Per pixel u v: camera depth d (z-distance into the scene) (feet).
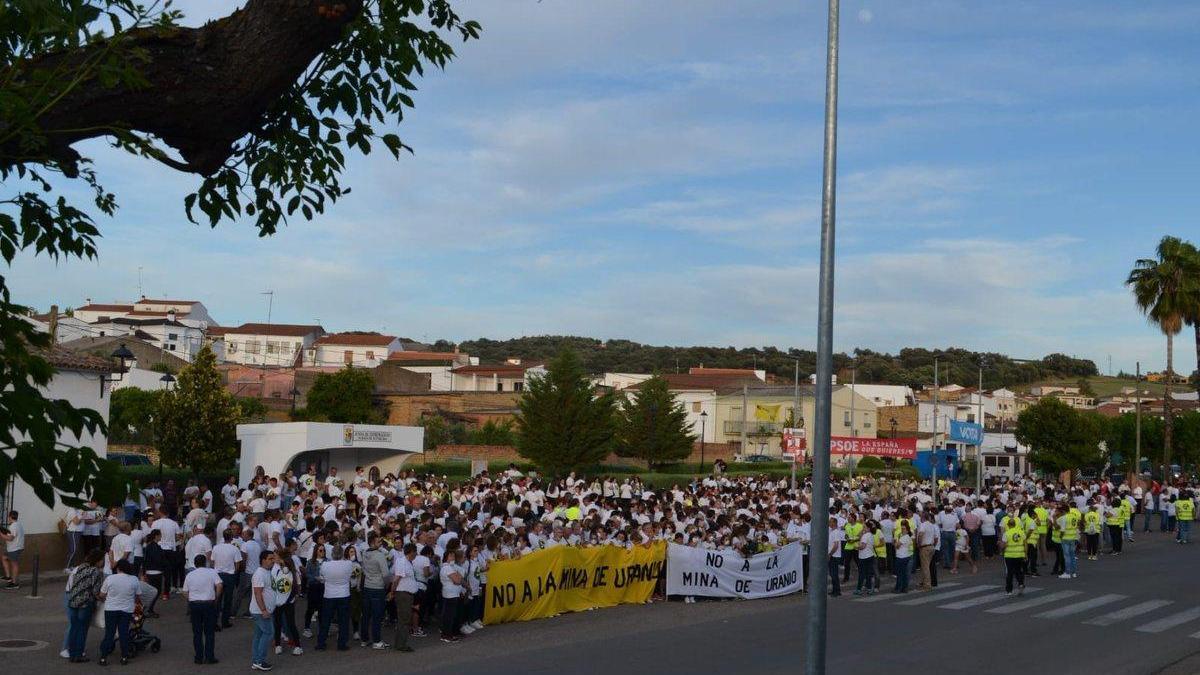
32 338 14.07
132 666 47.78
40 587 70.28
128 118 15.76
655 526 78.43
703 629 61.46
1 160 15.57
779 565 78.48
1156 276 193.06
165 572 66.54
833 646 56.70
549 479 154.71
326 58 19.81
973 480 221.46
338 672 47.44
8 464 12.29
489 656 52.01
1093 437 213.25
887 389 369.50
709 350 606.96
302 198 20.21
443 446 212.02
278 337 365.40
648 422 215.31
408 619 53.57
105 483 12.89
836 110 28.84
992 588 83.56
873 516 89.92
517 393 258.37
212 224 19.60
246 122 16.83
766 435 290.97
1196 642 60.23
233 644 53.83
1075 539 91.76
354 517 70.69
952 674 49.93
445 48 22.26
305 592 65.16
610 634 59.31
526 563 64.39
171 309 357.41
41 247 17.43
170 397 117.70
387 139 20.66
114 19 15.24
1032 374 655.76
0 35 14.03
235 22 15.90
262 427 113.70
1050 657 54.75
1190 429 239.91
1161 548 119.24
